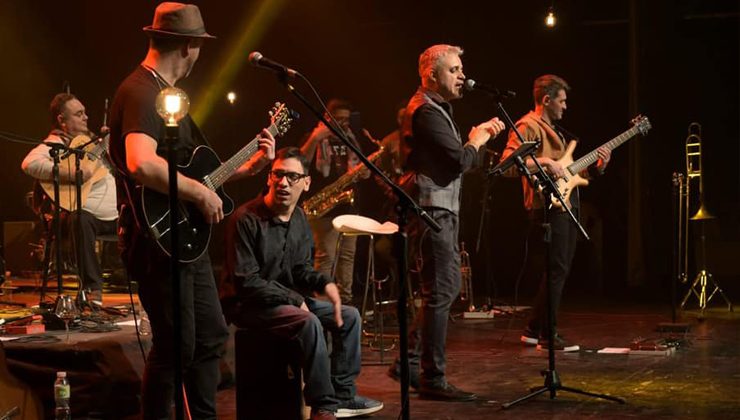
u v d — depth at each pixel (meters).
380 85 12.26
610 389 4.88
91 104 10.83
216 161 3.53
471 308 8.11
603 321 7.65
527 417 4.27
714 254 10.49
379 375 5.39
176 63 3.46
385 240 7.78
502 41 11.95
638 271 10.66
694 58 11.41
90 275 5.73
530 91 11.97
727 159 11.47
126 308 5.30
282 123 3.74
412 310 7.02
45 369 4.12
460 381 5.16
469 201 10.52
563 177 5.95
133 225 3.36
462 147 4.63
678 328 6.95
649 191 10.78
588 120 11.96
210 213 3.33
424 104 4.68
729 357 5.80
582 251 10.36
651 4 10.96
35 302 5.86
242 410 4.09
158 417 3.40
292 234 4.28
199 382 3.55
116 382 4.14
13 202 10.16
